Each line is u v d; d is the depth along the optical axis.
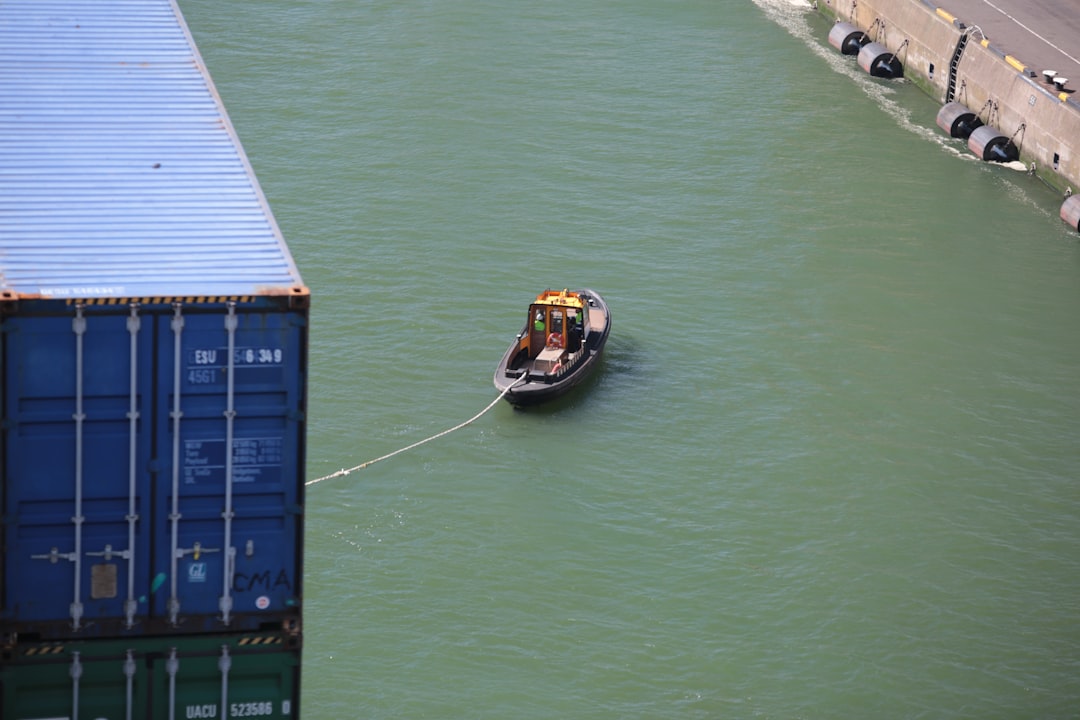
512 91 121.06
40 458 32.34
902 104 128.75
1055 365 85.56
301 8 136.62
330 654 57.19
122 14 53.44
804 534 67.50
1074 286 96.19
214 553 33.69
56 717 33.91
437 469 71.56
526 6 141.50
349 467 71.12
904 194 108.94
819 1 152.38
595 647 58.59
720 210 103.00
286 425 33.28
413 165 106.00
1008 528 68.69
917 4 133.50
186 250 35.03
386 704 54.47
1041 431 78.00
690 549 65.88
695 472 72.50
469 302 87.88
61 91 45.12
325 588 61.44
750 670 57.72
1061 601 63.06
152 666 33.97
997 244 101.69
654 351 84.56
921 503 70.50
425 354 82.12
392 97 117.88
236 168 40.91
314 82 120.06
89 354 31.97
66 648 33.41
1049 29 131.25
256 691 34.72
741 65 133.00
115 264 33.75
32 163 39.41
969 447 76.00
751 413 78.44
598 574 63.69
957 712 55.72
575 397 79.31
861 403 80.06
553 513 68.31
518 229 97.69
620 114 118.31
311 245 93.31
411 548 64.88
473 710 54.44
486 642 58.50
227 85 118.31
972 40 124.94
